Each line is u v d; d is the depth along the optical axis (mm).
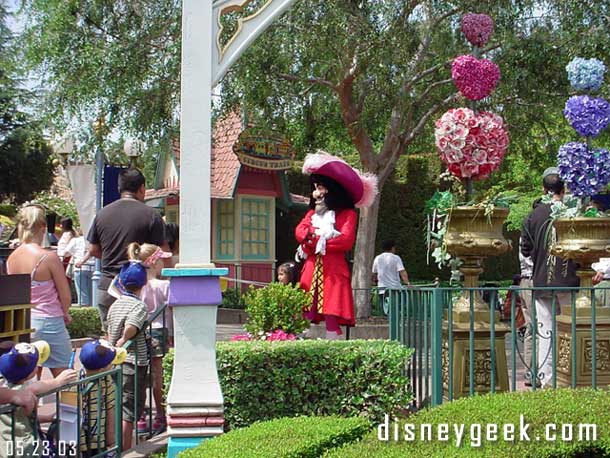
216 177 18234
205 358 5055
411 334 5945
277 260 20781
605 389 5582
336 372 5539
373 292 14250
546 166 15711
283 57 12305
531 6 13211
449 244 5699
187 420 5008
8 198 28219
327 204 6789
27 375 4039
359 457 3893
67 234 14977
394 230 21750
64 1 12711
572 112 5957
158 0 12977
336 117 15664
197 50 5148
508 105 14359
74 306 13773
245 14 11969
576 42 12844
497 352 5641
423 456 3846
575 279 6543
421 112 15648
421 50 13680
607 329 5820
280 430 4613
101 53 12383
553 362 5320
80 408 4395
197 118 5121
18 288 5359
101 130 12906
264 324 6531
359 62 12719
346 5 11969
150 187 21609
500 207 5691
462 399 4738
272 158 17375
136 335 5812
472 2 12898
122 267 6207
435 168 21734
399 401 5477
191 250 5094
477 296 5711
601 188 5930
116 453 4617
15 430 3906
